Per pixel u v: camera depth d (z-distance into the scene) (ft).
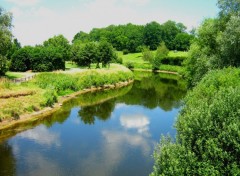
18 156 83.66
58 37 360.89
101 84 217.56
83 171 74.74
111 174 73.36
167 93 198.18
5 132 105.09
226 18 126.31
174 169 42.93
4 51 184.65
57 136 102.37
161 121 124.16
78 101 165.07
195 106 72.08
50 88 157.07
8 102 122.72
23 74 218.79
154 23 584.81
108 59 283.59
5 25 180.65
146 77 300.81
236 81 81.30
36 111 130.62
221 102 49.44
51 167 76.79
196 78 144.46
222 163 40.91
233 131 42.57
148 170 75.66
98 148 91.15
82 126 115.65
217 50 133.80
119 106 154.61
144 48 442.09
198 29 146.30
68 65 329.52
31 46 262.88
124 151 88.69
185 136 48.85
